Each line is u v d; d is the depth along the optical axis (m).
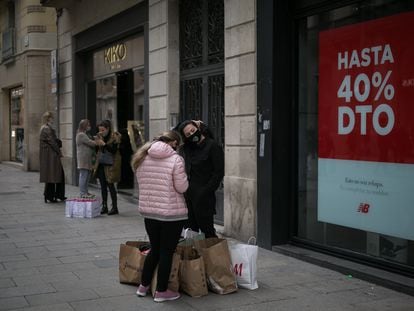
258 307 5.15
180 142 5.54
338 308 5.12
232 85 8.18
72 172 16.08
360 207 6.48
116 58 13.70
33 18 20.42
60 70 16.89
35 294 5.57
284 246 7.43
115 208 10.62
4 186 15.94
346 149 6.66
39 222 9.80
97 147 10.64
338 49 6.78
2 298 5.44
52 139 12.03
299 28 7.46
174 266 5.41
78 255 7.27
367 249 6.42
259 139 7.62
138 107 12.52
